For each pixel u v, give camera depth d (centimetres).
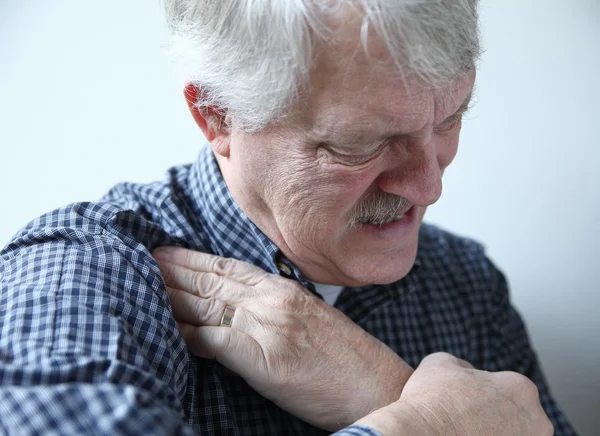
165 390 61
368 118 64
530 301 117
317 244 74
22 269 70
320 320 75
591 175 113
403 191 71
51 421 54
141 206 84
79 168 105
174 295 75
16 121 103
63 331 62
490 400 72
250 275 77
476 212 115
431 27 62
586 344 117
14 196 104
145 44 103
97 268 69
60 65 102
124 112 105
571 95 111
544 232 115
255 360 72
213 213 81
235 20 65
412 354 90
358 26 61
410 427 67
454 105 67
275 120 67
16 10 100
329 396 73
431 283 94
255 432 77
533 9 108
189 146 107
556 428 98
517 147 112
